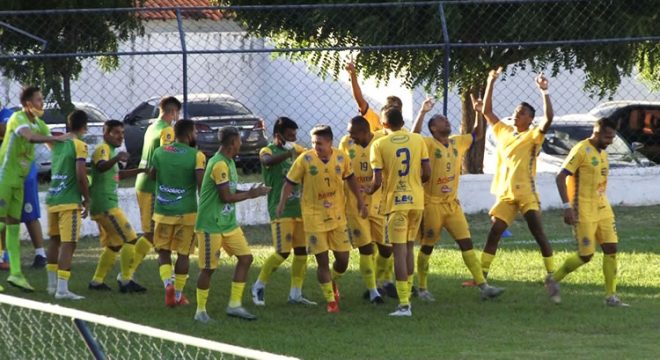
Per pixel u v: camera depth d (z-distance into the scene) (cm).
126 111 4350
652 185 3400
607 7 3441
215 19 3709
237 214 3106
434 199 2109
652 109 3894
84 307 2067
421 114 2147
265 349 1730
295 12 3406
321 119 4678
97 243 2880
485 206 3278
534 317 1977
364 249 2100
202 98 4131
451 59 3375
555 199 3344
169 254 2091
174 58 4341
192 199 2050
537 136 2167
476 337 1819
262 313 2028
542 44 2917
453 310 2045
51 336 1428
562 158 3516
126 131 4247
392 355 1689
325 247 2020
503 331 1862
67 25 3222
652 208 3350
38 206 2494
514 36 3394
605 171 2052
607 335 1833
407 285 2000
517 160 2183
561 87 4531
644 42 3375
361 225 2089
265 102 4588
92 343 1056
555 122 3706
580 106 4528
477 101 2258
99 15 3256
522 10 3353
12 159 2173
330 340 1798
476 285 2209
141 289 2248
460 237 2130
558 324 1917
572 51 3494
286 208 2077
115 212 2186
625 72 3522
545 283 2203
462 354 1689
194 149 2039
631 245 2758
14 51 3192
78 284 2325
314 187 2000
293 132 2094
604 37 3434
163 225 2048
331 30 3388
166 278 2070
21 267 2514
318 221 2009
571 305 2080
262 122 4006
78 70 3303
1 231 2205
